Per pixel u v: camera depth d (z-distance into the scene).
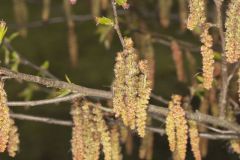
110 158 3.87
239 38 3.41
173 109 3.70
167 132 3.71
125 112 3.45
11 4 10.84
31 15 11.31
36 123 10.06
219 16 3.69
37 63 10.73
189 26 3.47
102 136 3.85
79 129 3.87
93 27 10.56
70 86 3.50
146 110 3.71
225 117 4.37
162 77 9.20
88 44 10.61
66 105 9.64
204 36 3.56
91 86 10.40
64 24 10.87
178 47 6.08
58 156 10.05
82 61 10.59
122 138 4.73
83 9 10.49
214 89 5.36
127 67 3.41
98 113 3.86
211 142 8.52
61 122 4.59
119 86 3.43
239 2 3.40
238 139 4.54
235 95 5.32
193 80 6.02
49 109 9.72
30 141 10.03
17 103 3.71
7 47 6.17
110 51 10.55
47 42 10.94
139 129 3.46
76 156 3.89
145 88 3.44
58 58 10.82
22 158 9.88
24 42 10.83
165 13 6.64
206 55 3.55
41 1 9.60
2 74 3.45
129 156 8.93
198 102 7.19
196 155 4.04
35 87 6.55
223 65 4.12
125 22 6.94
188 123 4.24
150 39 6.27
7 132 3.36
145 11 7.77
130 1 7.15
